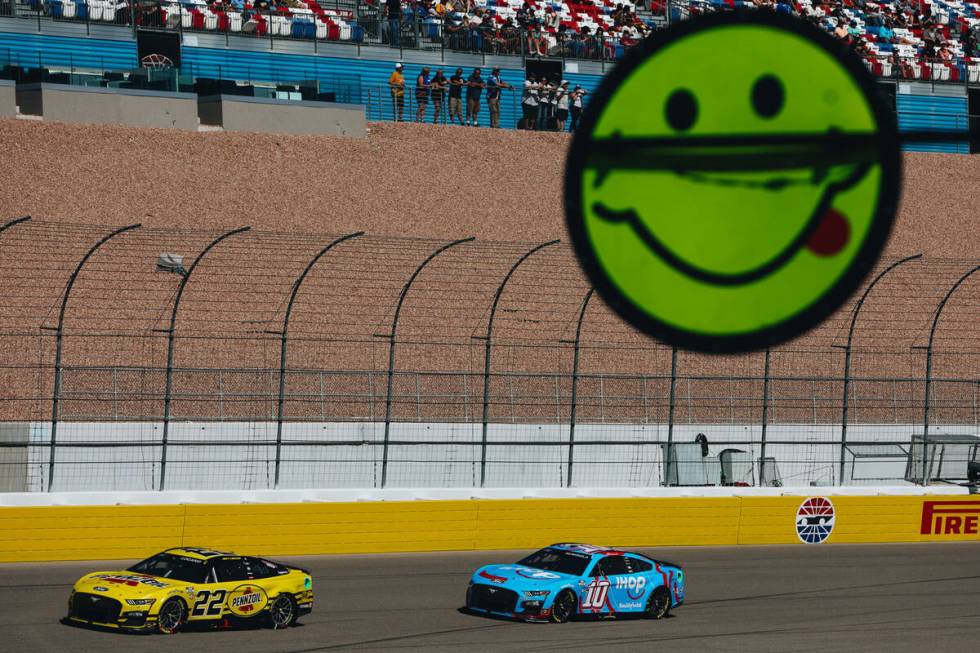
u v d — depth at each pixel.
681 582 70.00
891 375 126.31
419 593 71.94
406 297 119.69
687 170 5.08
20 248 114.31
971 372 128.88
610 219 5.13
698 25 5.15
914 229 155.62
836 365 125.56
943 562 89.25
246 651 54.78
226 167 137.88
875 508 98.44
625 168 5.14
